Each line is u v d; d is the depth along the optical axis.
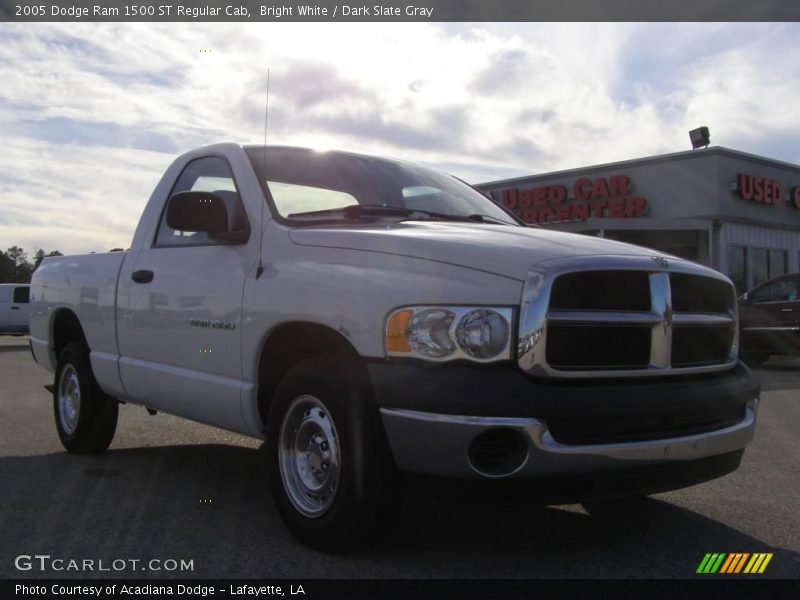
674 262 3.66
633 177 23.81
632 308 3.45
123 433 6.89
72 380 5.98
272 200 4.27
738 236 22.75
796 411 8.27
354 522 3.38
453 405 3.04
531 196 26.08
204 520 4.14
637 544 3.83
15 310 23.91
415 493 3.26
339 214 4.30
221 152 4.78
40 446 6.25
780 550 3.77
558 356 3.20
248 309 4.00
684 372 3.58
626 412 3.21
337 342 3.69
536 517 4.27
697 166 22.31
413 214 4.49
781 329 13.12
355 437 3.34
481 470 3.07
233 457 5.86
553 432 3.09
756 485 5.07
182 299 4.54
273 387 4.08
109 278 5.36
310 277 3.69
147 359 4.90
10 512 4.29
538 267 3.19
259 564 3.46
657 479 3.37
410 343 3.19
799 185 24.66
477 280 3.21
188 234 4.79
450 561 3.53
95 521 4.12
